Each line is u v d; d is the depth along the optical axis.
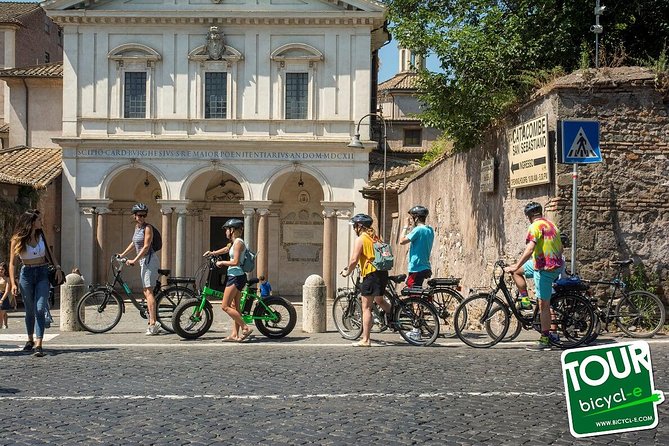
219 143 43.72
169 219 44.09
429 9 21.48
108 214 45.91
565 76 15.91
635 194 15.59
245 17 43.59
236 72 44.03
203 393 10.70
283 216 47.59
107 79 44.16
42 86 48.34
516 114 18.05
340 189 43.91
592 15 19.77
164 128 44.06
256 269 43.81
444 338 15.62
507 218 18.62
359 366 12.55
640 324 14.71
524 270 15.38
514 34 19.56
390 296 15.09
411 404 9.96
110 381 11.57
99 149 43.94
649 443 8.28
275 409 9.78
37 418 9.45
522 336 15.48
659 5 20.50
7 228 35.25
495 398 10.23
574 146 14.34
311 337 16.36
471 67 19.42
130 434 8.73
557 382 11.17
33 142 48.34
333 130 44.00
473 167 21.92
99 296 17.72
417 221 15.69
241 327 15.87
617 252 15.54
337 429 8.84
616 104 15.62
